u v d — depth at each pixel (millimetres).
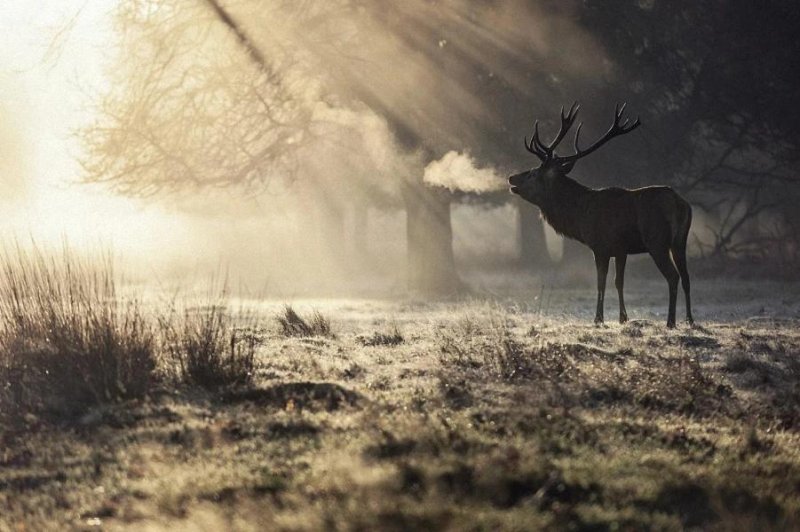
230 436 18625
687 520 14617
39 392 22625
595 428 18891
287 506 14711
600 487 15336
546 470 15672
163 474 16672
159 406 21234
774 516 14922
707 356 29531
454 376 24078
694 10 76625
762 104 78375
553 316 45406
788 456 18125
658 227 38625
